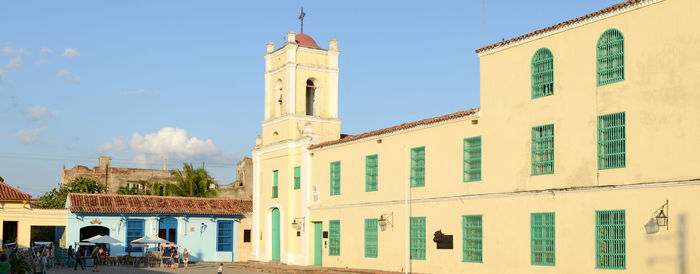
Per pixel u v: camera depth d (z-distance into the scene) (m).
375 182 36.12
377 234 35.50
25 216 45.22
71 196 46.94
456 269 30.52
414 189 33.38
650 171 23.11
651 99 23.28
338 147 39.09
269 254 44.88
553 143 26.56
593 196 24.83
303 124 43.72
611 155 24.45
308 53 44.72
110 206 47.34
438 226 31.73
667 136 22.72
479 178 29.80
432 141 32.53
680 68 22.52
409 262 33.28
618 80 24.39
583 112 25.44
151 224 47.91
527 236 27.20
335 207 38.81
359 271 34.41
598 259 24.47
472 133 30.30
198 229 49.62
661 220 22.58
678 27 22.67
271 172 45.09
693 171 21.88
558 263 25.86
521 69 28.08
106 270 39.91
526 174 27.50
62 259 43.72
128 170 83.81
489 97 29.50
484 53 29.91
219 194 78.19
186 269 41.06
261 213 45.97
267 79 46.34
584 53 25.58
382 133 35.44
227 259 50.38
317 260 40.69
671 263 22.20
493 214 28.86
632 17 24.06
